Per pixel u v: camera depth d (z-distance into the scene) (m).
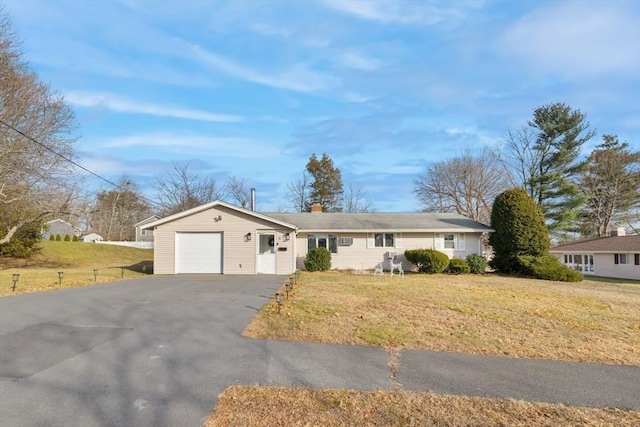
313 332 6.70
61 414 3.68
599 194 35.81
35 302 9.50
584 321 8.33
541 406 4.04
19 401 3.96
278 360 5.33
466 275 20.56
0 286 12.53
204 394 4.17
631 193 34.50
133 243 44.25
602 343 6.57
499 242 21.95
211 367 5.01
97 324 7.21
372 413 3.78
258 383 4.50
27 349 5.68
